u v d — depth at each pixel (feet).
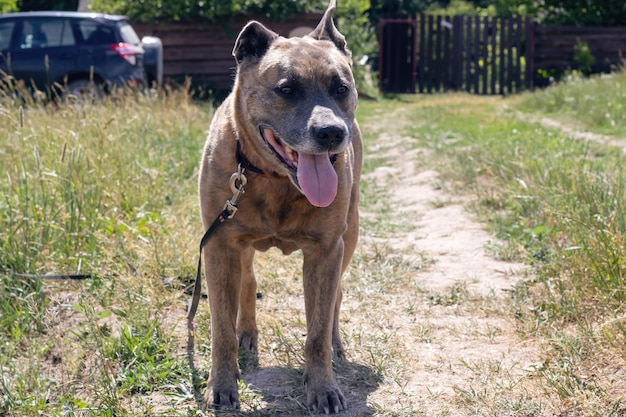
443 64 74.79
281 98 11.80
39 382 12.09
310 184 11.33
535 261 18.31
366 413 11.39
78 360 12.78
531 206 21.83
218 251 12.15
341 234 12.33
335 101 12.21
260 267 18.12
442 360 13.20
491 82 72.13
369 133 44.57
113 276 15.96
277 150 11.82
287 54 12.10
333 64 12.27
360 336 14.15
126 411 11.21
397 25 74.38
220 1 57.77
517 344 13.70
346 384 12.45
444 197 26.66
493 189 25.07
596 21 75.41
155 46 45.44
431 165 31.99
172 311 15.30
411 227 22.95
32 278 15.43
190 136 31.86
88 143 22.62
